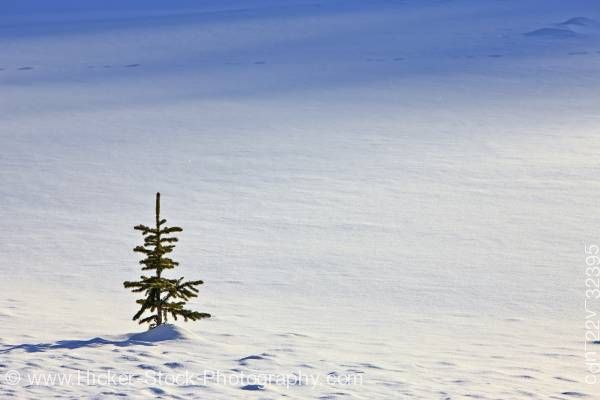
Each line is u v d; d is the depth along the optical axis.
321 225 103.00
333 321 43.38
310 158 173.00
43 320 34.91
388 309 53.44
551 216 107.88
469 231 98.19
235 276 69.88
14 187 138.88
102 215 111.81
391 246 88.56
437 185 136.75
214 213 113.62
